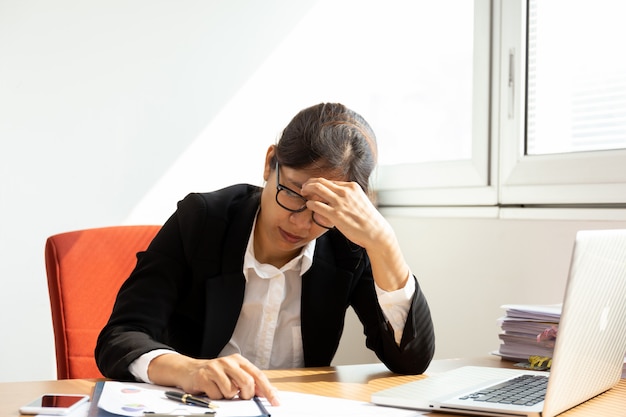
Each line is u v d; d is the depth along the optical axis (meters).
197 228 1.49
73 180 2.41
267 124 2.76
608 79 2.07
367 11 2.97
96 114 2.45
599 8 2.09
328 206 1.35
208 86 2.64
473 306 2.40
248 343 1.56
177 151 2.59
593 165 2.06
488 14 2.40
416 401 1.09
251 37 2.72
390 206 2.81
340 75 2.92
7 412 1.02
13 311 2.33
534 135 2.28
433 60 2.70
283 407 1.08
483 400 1.08
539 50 2.27
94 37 2.44
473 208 2.42
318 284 1.56
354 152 1.39
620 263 1.11
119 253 1.78
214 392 1.10
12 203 2.32
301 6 2.82
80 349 1.69
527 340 1.57
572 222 2.08
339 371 1.45
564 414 1.08
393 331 1.43
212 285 1.47
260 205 1.54
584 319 1.03
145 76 2.53
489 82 2.40
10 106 2.31
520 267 2.24
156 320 1.38
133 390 1.12
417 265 2.65
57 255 1.71
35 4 2.35
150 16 2.53
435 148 2.70
